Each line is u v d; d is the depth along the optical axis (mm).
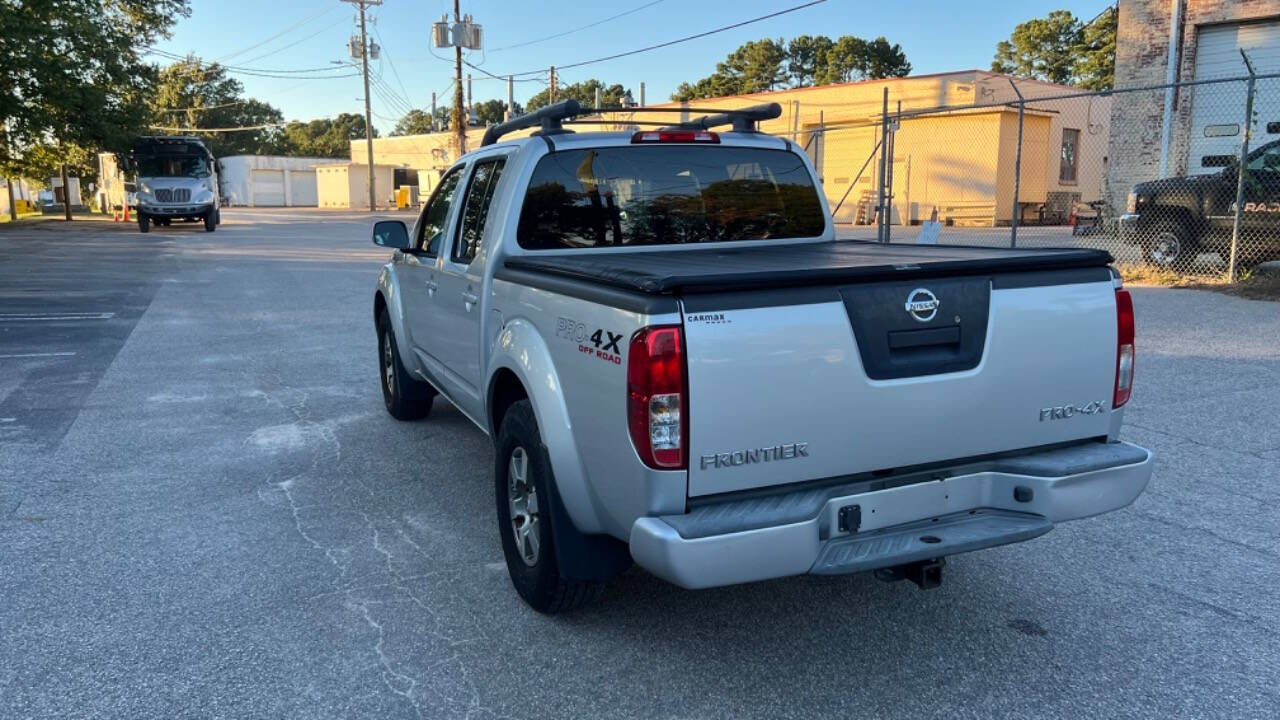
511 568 3973
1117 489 3396
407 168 68312
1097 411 3510
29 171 34125
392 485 5480
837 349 3020
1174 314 10586
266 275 17516
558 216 4402
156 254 22562
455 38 43688
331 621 3779
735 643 3596
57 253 22406
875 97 31156
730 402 2902
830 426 3041
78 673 3365
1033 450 3432
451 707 3160
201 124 98688
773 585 4121
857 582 4148
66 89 27391
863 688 3270
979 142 29125
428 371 5930
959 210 29812
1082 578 4141
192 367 8914
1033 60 61156
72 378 8375
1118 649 3516
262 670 3393
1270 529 4637
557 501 3447
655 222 4598
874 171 31703
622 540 3188
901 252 4227
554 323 3469
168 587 4090
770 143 4895
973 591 4031
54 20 27812
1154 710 3109
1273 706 3123
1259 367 7969
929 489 3250
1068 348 3400
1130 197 14000
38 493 5316
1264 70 15648
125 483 5504
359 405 7441
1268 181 12586
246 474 5684
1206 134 16328
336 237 30406
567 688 3275
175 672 3377
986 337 3242
